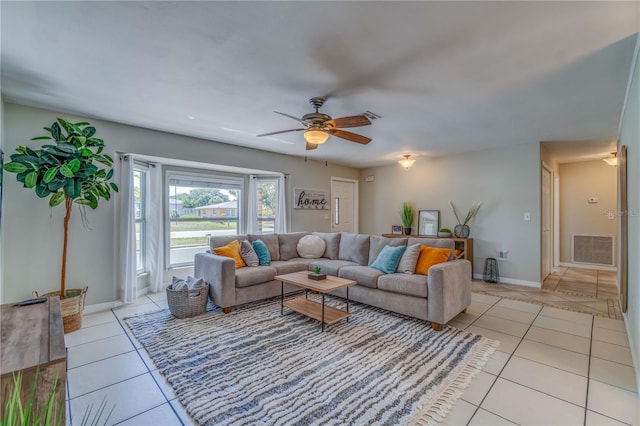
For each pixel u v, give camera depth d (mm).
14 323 1488
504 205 4887
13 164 2490
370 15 1639
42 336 1313
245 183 5473
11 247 2914
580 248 6148
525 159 4664
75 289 3211
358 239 4281
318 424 1592
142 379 2031
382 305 3283
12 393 960
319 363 2223
